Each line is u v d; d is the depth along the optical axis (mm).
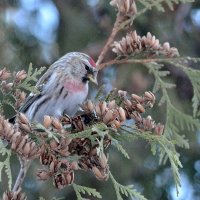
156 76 8797
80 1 13445
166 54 7996
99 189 11961
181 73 12836
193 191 12430
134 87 12375
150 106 7055
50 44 13000
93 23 13133
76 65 9422
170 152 6852
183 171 12469
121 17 8156
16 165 11438
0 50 12375
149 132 6766
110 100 7148
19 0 13141
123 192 6926
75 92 9234
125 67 12508
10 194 6637
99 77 12555
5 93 7223
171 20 13250
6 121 6230
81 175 12023
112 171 11906
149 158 12344
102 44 12750
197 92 8820
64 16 13117
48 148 6484
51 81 9203
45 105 9133
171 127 8734
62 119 6809
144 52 7941
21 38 12789
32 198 11664
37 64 12664
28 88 7227
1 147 6258
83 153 6668
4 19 12734
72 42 12898
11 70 12273
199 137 12602
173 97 12180
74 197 11914
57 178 6574
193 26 13516
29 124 6391
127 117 6988
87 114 6836
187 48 13258
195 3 13430
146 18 12711
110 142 6770
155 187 12352
